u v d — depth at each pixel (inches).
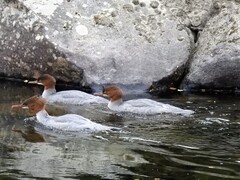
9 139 354.0
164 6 541.3
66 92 453.7
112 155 328.5
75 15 516.7
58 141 353.1
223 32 518.3
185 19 542.9
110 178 295.7
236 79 510.6
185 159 322.7
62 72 504.7
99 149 338.6
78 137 361.4
